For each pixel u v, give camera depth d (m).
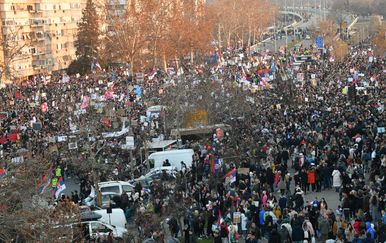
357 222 48.12
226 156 75.12
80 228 48.41
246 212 54.84
